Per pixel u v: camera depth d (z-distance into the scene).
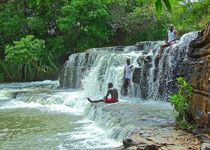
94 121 13.34
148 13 28.47
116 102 14.67
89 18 28.00
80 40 29.05
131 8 30.48
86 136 11.18
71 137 11.12
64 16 29.16
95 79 19.70
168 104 14.08
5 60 27.17
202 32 9.20
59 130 12.11
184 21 19.95
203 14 18.88
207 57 8.42
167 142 7.86
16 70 27.09
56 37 29.50
